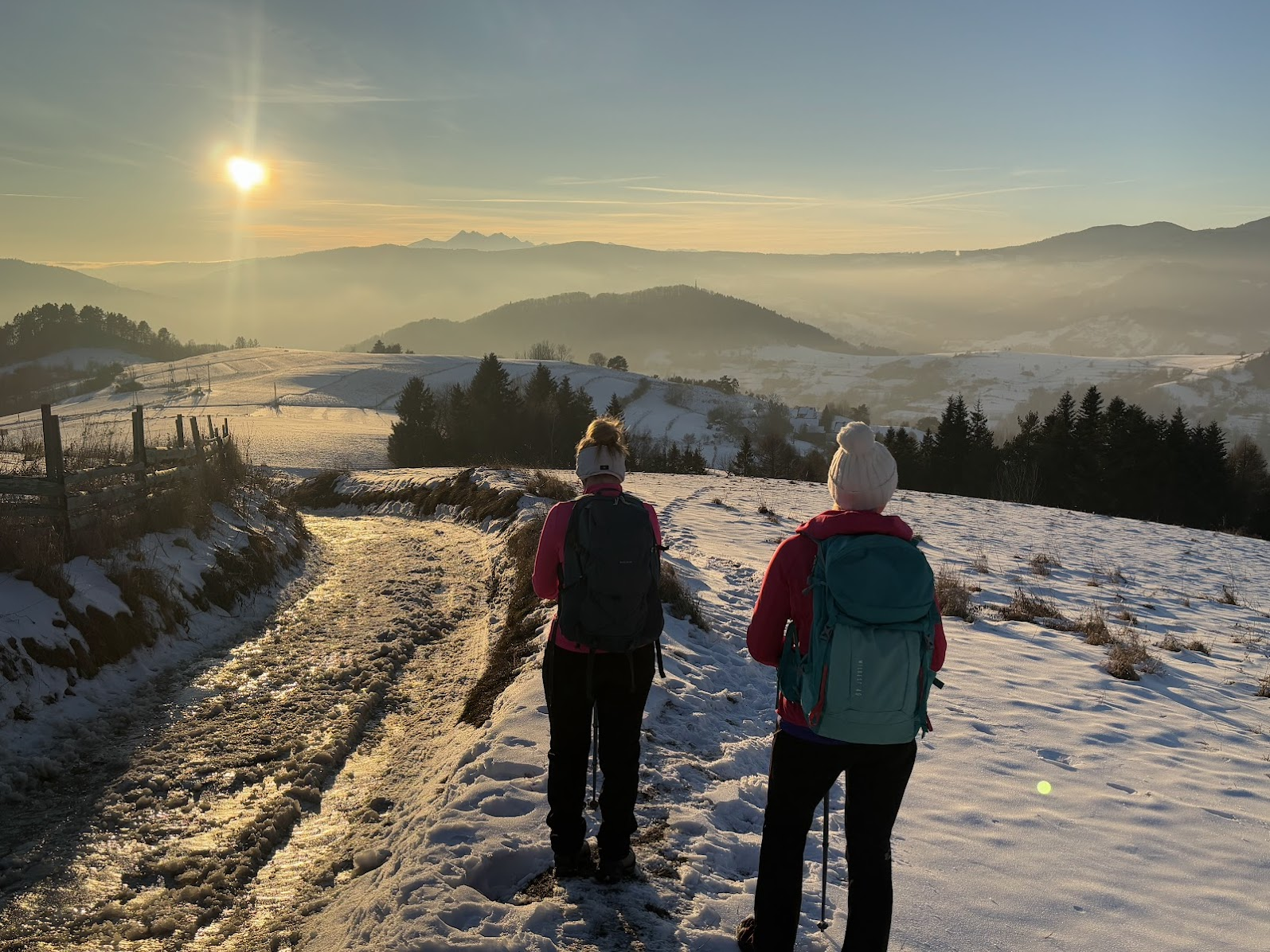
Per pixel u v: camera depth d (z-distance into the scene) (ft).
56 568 25.75
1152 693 28.22
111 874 14.74
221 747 20.72
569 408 257.55
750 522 67.82
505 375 250.16
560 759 11.65
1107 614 44.37
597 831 13.23
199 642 29.91
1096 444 178.70
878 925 8.59
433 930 10.46
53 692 22.30
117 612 26.84
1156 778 19.83
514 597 34.37
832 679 8.13
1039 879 13.82
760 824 14.90
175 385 523.70
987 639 34.50
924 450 208.54
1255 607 52.24
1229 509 176.24
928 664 8.39
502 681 23.47
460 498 73.72
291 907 13.71
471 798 14.61
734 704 22.52
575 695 11.30
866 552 8.38
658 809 14.61
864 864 8.77
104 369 593.42
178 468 42.22
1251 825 17.16
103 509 31.94
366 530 66.03
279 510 53.67
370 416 400.67
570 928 10.68
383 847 14.98
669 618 29.04
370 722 23.31
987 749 20.98
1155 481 172.14
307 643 30.53
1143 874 14.39
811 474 175.42
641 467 211.61
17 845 15.69
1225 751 22.59
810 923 11.37
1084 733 23.00
